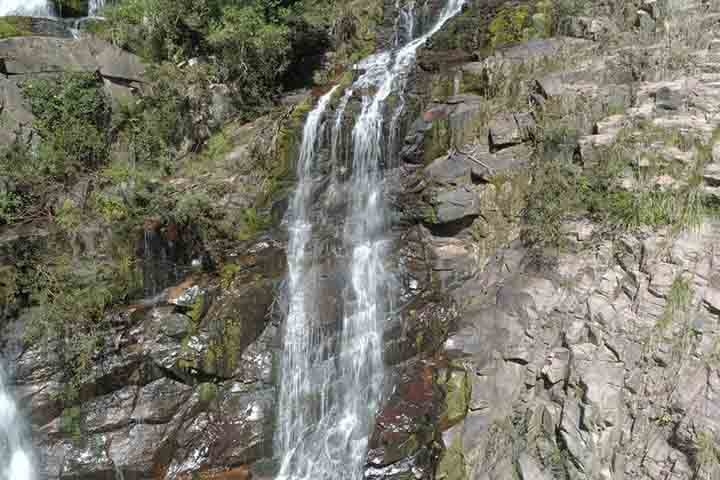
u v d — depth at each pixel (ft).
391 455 25.18
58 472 27.37
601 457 22.45
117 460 27.66
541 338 25.86
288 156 37.83
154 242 32.17
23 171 34.27
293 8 47.01
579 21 36.55
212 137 41.04
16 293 29.86
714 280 23.45
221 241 33.78
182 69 42.04
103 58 39.63
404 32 47.75
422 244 32.04
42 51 37.58
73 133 36.76
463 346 27.45
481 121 33.60
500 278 28.96
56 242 31.78
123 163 37.68
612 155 28.19
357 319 30.76
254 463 28.78
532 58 34.50
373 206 34.76
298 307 31.12
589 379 23.48
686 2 34.55
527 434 24.16
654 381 22.84
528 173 30.81
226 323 30.07
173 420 28.94
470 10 43.52
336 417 29.32
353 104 38.86
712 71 29.84
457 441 24.81
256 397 29.68
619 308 24.71
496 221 30.81
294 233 34.68
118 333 29.73
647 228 25.88
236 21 42.75
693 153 26.66
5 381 28.50
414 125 35.73
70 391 28.45
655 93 29.99
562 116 31.35
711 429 20.94
